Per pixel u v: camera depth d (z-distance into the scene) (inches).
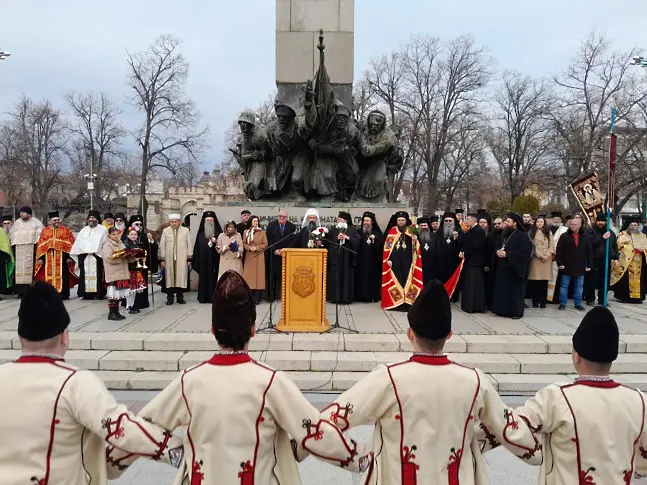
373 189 440.1
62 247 410.9
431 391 86.6
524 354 260.8
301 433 84.0
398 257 347.6
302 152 428.8
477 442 92.6
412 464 85.5
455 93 1330.0
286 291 282.7
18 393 78.2
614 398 86.8
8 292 435.8
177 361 245.0
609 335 88.7
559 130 1178.0
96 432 80.0
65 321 85.5
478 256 348.2
